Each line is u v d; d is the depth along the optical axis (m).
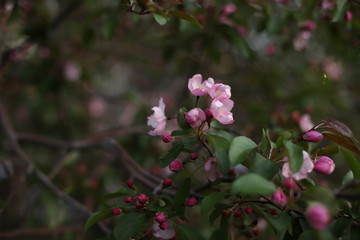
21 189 0.85
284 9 0.77
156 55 1.44
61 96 1.14
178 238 0.51
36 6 0.98
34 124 1.27
